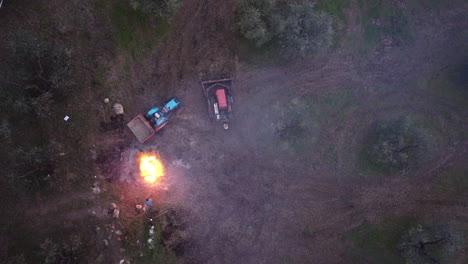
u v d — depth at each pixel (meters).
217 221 40.75
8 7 38.38
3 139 37.97
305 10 40.06
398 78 43.16
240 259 40.53
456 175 42.56
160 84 40.91
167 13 39.34
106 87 39.75
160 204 39.88
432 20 43.03
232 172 41.41
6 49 38.12
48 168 38.03
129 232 38.69
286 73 42.59
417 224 41.75
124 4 40.03
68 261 36.66
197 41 41.50
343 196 42.06
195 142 41.19
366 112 42.84
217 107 40.44
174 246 39.50
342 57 42.88
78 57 39.34
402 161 41.59
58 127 38.78
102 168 39.19
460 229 41.84
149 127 38.88
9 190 37.81
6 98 36.97
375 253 41.50
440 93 43.12
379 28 43.16
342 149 42.47
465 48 43.38
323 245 41.38
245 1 40.16
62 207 38.28
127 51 40.31
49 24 38.91
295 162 42.09
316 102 42.69
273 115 42.19
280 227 41.34
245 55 42.00
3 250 37.12
